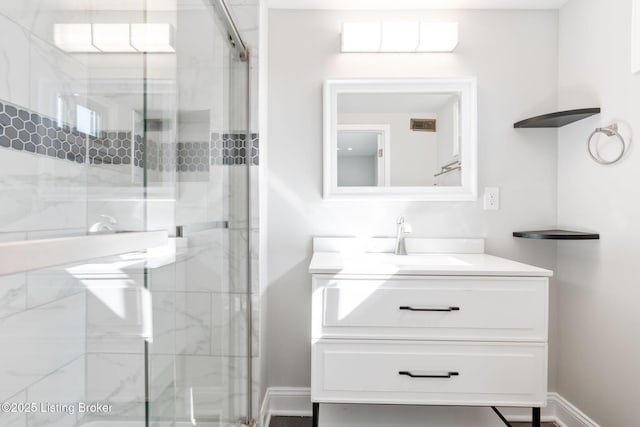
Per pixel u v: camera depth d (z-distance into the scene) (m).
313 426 1.50
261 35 1.75
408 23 1.86
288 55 1.96
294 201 1.97
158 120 0.85
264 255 1.85
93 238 0.58
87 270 0.82
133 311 0.81
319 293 1.50
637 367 1.44
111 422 0.82
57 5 0.81
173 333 0.94
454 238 1.96
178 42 0.96
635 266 1.45
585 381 1.73
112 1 0.82
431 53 1.96
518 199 1.96
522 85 1.95
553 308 1.95
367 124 1.97
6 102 0.74
